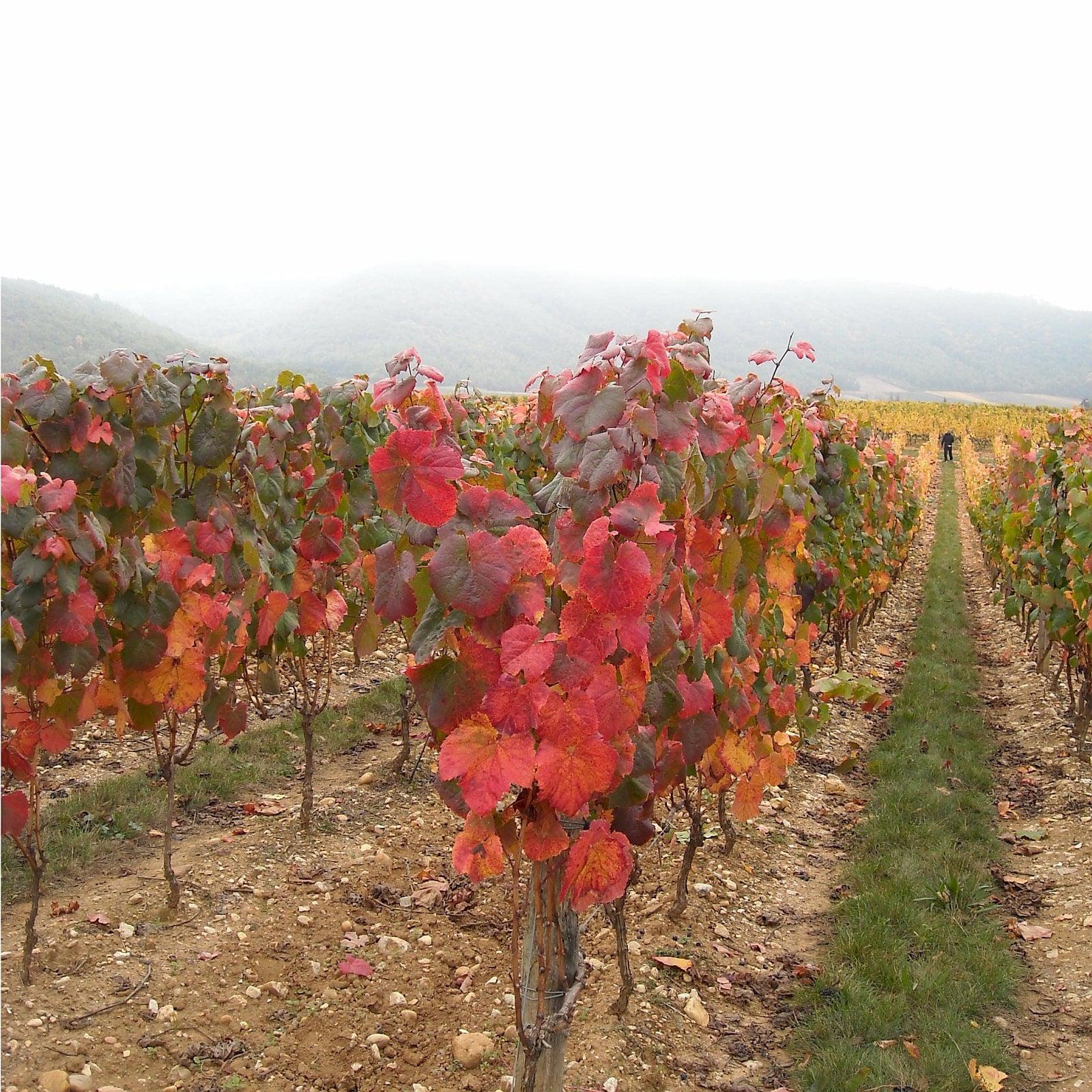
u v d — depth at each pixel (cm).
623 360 234
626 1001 307
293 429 436
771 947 377
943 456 3684
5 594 263
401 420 233
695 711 268
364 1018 297
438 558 196
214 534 351
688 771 299
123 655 296
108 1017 274
